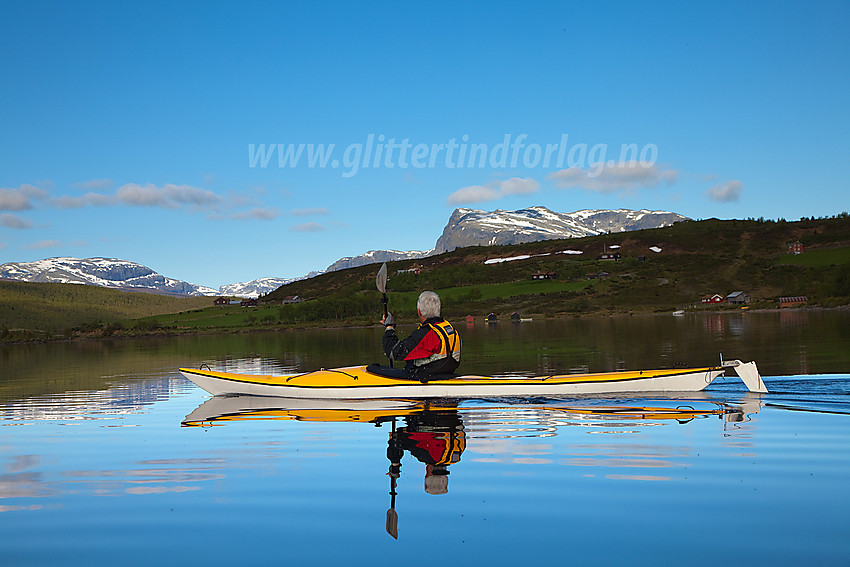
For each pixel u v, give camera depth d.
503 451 6.05
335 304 115.50
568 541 3.72
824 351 18.08
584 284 144.00
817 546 3.57
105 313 198.50
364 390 9.68
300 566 3.47
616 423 7.47
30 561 3.67
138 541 3.95
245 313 130.62
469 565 3.40
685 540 3.70
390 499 4.62
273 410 9.27
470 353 23.14
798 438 6.45
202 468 5.80
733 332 33.22
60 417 9.62
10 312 178.75
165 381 15.70
